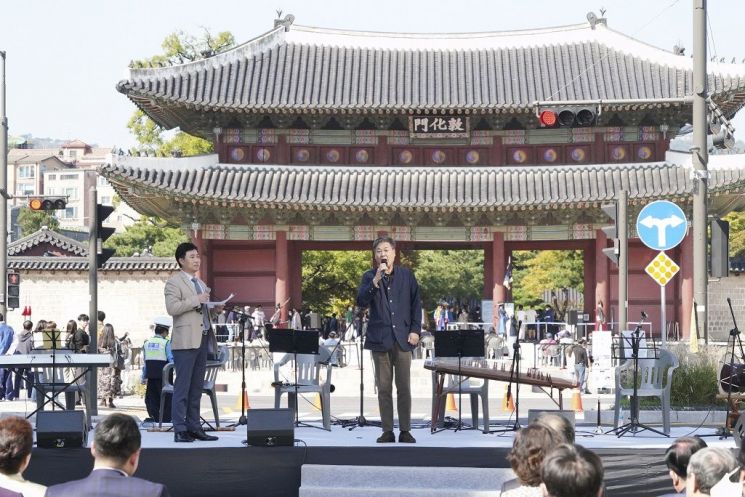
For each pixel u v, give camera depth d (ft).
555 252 324.39
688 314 196.44
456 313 232.53
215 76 203.72
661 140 203.51
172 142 265.75
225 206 198.70
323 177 201.36
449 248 218.38
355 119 203.51
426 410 128.26
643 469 61.16
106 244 310.86
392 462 61.05
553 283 322.34
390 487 59.72
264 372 173.47
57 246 234.17
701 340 101.55
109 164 193.16
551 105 104.78
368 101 200.85
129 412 121.49
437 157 205.98
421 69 211.61
